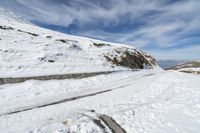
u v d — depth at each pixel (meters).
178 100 15.47
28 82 24.78
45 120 12.67
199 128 10.00
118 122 11.52
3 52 31.89
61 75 29.52
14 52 33.34
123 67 50.72
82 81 29.33
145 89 23.05
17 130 11.03
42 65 32.44
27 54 34.56
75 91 23.48
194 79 30.55
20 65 29.83
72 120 11.95
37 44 40.69
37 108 15.82
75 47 49.00
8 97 19.06
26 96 19.94
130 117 12.30
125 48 64.88
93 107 15.69
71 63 38.12
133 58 60.19
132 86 26.58
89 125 10.98
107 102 17.38
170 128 10.20
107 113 13.45
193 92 18.22
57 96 20.56
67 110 15.08
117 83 30.11
